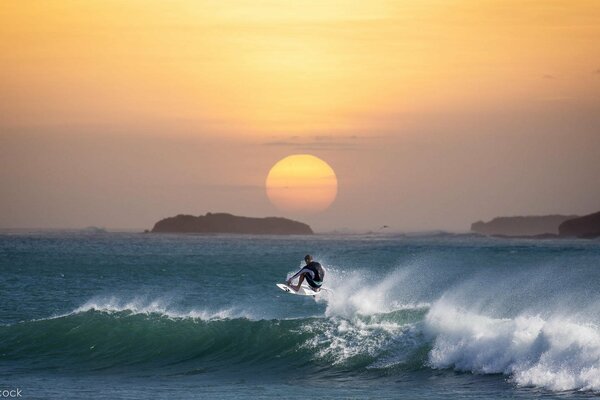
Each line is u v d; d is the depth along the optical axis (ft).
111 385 219.82
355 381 220.23
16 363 252.83
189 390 211.00
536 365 207.21
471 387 202.59
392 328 249.75
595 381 193.67
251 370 239.91
